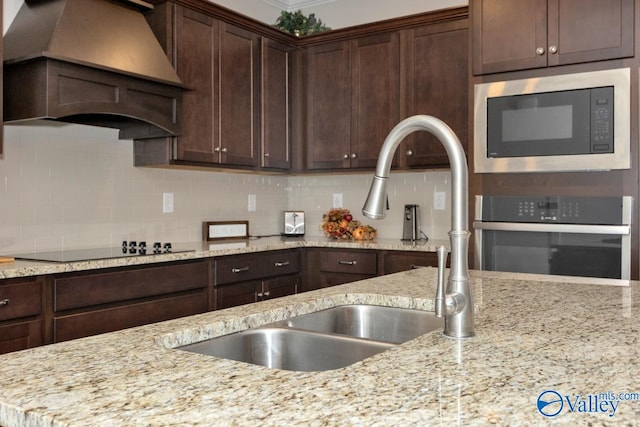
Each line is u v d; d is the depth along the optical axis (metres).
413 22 3.86
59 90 2.71
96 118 3.22
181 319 1.32
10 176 2.95
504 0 3.07
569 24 2.90
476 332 1.16
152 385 0.82
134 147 3.58
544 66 2.96
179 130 3.35
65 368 0.92
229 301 3.38
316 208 4.71
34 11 2.96
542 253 2.96
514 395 0.77
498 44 3.08
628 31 2.77
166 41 3.35
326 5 4.83
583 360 0.95
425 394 0.77
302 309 1.53
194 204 3.98
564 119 2.88
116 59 2.95
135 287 2.80
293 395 0.77
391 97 3.96
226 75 3.74
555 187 2.93
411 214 4.05
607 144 2.79
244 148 3.89
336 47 4.18
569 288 1.74
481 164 3.10
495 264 3.08
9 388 0.81
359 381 0.83
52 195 3.14
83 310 2.59
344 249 3.86
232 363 0.94
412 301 1.60
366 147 4.06
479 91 3.11
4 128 2.91
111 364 0.94
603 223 2.81
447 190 4.12
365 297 1.67
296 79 4.34
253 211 4.49
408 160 3.89
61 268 2.46
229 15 3.72
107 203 3.42
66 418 0.70
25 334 2.36
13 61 2.71
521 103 3.00
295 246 3.87
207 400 0.76
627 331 1.16
